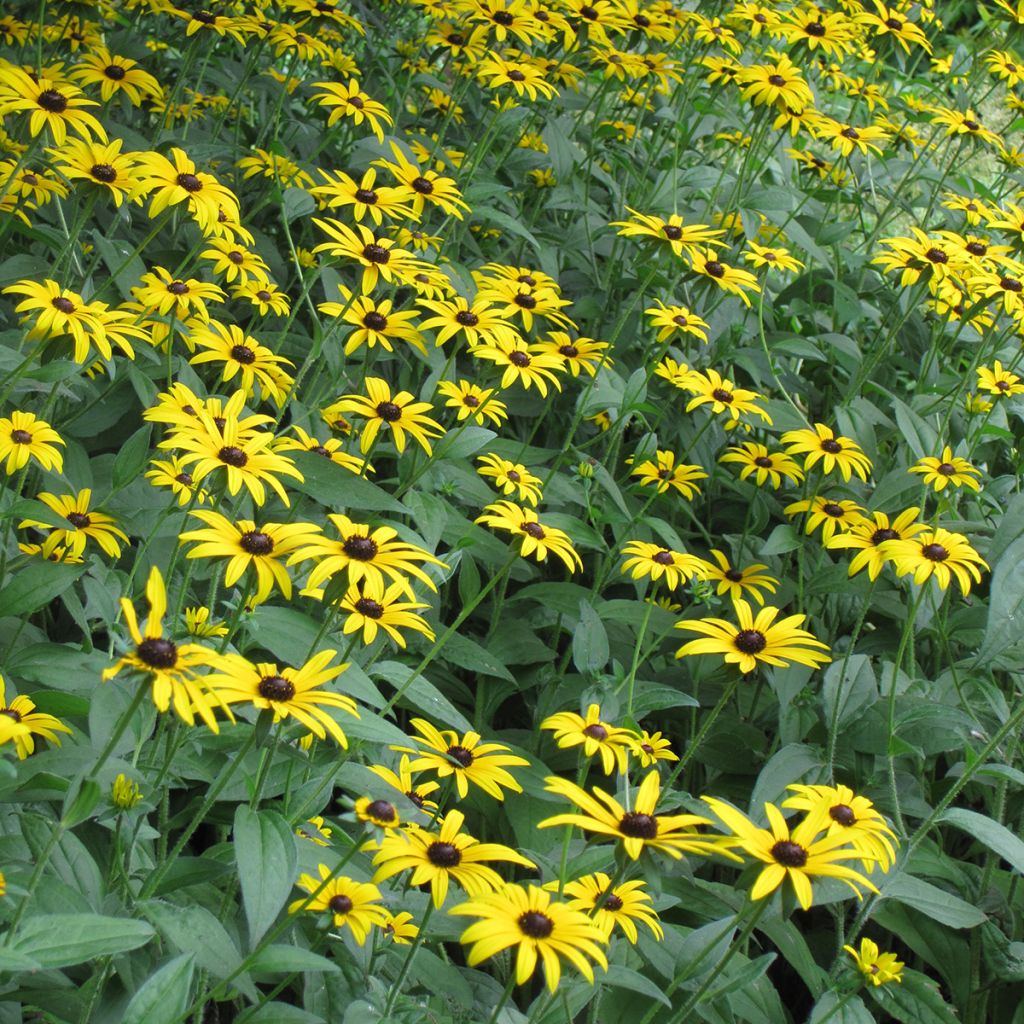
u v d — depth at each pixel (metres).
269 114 1.66
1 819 0.81
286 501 0.82
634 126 1.70
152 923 0.76
